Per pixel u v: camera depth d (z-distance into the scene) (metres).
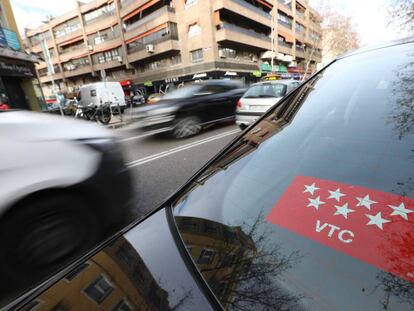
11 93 14.12
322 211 0.76
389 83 1.17
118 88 17.33
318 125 1.19
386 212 0.68
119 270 0.85
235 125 7.96
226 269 0.73
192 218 1.01
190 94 6.88
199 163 4.46
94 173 2.01
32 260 1.69
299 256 0.67
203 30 23.67
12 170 1.61
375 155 0.88
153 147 5.87
